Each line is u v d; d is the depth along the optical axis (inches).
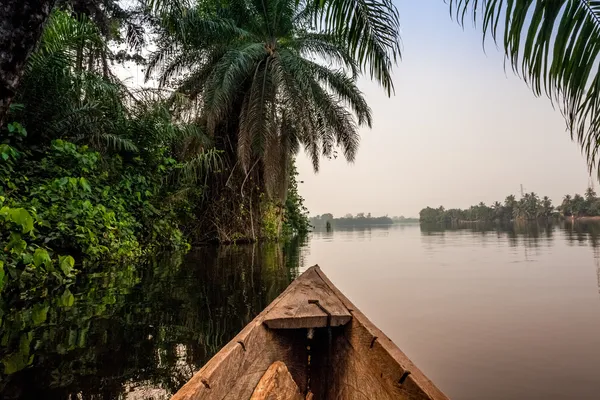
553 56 70.8
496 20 78.2
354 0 135.8
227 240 462.3
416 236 936.9
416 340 106.7
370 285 197.8
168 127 322.7
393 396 54.5
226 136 463.8
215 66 410.3
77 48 235.9
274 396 65.6
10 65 83.3
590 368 85.8
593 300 151.5
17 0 83.0
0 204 141.0
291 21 471.8
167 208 343.9
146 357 85.1
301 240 672.4
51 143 212.4
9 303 129.0
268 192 444.1
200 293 157.3
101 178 250.7
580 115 70.0
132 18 425.7
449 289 180.4
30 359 82.2
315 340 92.4
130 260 245.9
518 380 80.6
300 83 421.1
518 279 205.6
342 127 466.0
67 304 130.0
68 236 194.4
